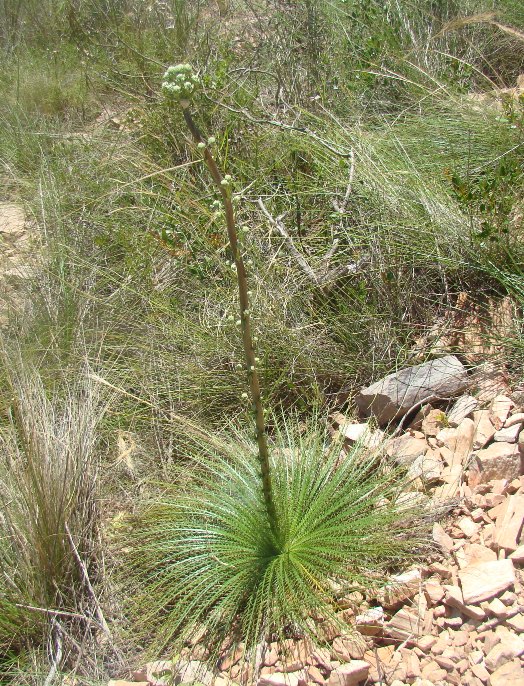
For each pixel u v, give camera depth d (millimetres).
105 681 1450
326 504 1591
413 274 2186
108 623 1549
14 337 2367
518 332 1954
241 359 2057
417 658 1333
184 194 2557
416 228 2201
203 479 1685
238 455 1740
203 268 2330
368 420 1827
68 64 4117
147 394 2098
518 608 1337
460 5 3516
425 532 1534
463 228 2203
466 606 1356
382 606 1425
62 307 2412
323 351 2096
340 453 1758
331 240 2373
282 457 1722
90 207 2836
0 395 2096
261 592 1441
